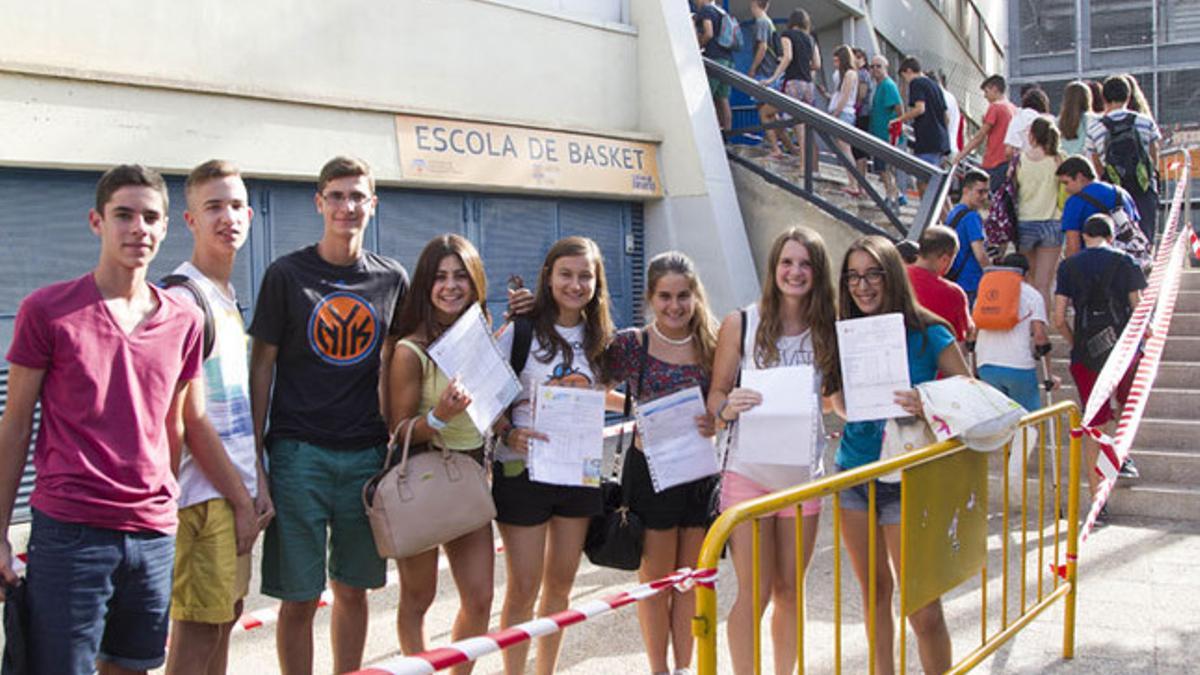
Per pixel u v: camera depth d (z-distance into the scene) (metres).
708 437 3.96
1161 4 29.47
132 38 7.04
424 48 8.90
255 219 7.85
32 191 6.66
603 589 5.59
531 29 9.79
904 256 6.28
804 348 3.90
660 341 4.05
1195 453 7.11
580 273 3.87
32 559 2.85
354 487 3.66
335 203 3.62
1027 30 30.97
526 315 4.01
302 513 3.57
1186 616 4.98
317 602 3.74
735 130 11.38
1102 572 5.69
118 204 2.91
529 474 3.81
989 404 3.67
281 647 3.71
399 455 3.70
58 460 2.85
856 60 13.10
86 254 6.92
